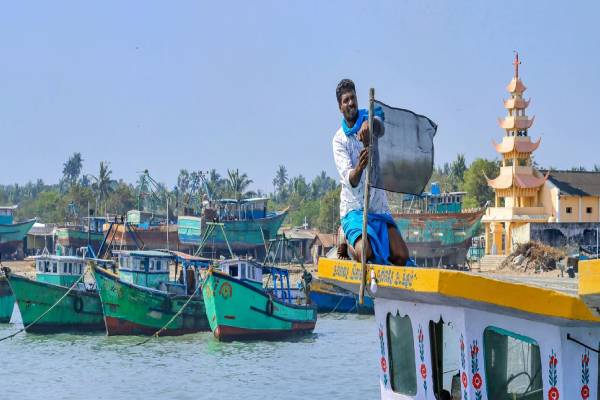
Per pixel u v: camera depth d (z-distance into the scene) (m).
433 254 70.12
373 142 8.04
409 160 8.39
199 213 100.75
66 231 87.44
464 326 7.24
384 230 8.46
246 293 41.19
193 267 50.78
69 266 48.09
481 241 89.25
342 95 8.63
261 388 28.02
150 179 95.56
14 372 32.06
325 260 9.12
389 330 8.89
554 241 67.88
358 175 8.22
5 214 98.81
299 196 176.62
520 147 78.31
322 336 44.41
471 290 6.64
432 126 8.63
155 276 46.25
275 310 42.28
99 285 42.25
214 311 40.66
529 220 75.62
